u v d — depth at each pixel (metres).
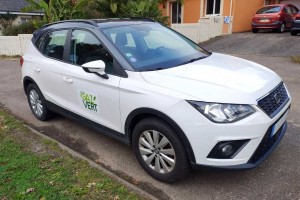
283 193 3.32
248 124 3.02
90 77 4.06
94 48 4.17
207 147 3.09
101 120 4.14
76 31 4.54
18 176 3.60
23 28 19.64
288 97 3.82
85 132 5.11
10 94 7.56
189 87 3.24
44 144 4.49
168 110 3.20
